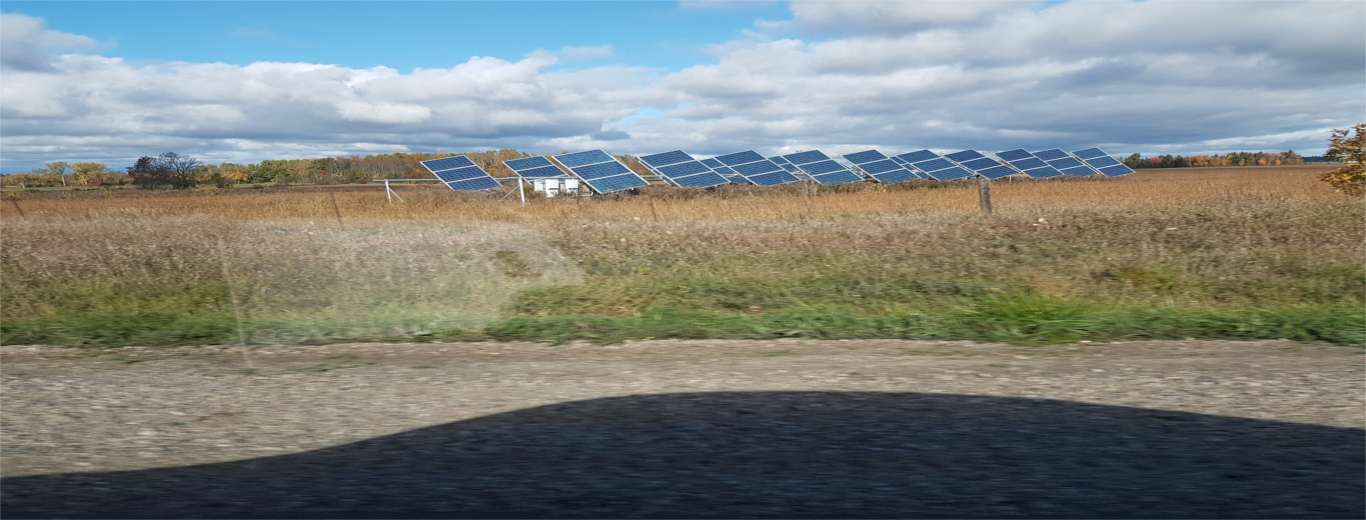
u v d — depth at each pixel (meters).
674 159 39.38
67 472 3.42
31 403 4.67
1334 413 4.20
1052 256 12.41
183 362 5.93
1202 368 5.43
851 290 9.92
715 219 18.66
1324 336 6.67
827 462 3.49
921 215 17.69
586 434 3.97
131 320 8.02
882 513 2.87
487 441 3.86
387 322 7.30
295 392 4.92
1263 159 101.50
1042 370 5.43
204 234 14.70
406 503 3.00
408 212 21.47
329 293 8.12
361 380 5.25
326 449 3.74
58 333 7.22
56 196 44.03
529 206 22.64
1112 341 6.64
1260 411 4.25
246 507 2.97
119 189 60.03
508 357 6.10
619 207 22.64
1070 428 3.98
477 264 9.30
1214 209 16.23
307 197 33.19
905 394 4.74
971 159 50.91
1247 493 3.05
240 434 4.01
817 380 5.16
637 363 5.83
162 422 4.24
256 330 7.07
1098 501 2.97
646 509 2.93
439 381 5.20
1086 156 57.94
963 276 10.99
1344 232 13.23
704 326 7.48
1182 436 3.82
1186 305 8.95
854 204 21.84
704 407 4.48
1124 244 13.19
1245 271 10.82
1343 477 3.22
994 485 3.17
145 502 3.04
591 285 9.88
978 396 4.67
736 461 3.52
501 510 2.92
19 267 11.85
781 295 9.62
